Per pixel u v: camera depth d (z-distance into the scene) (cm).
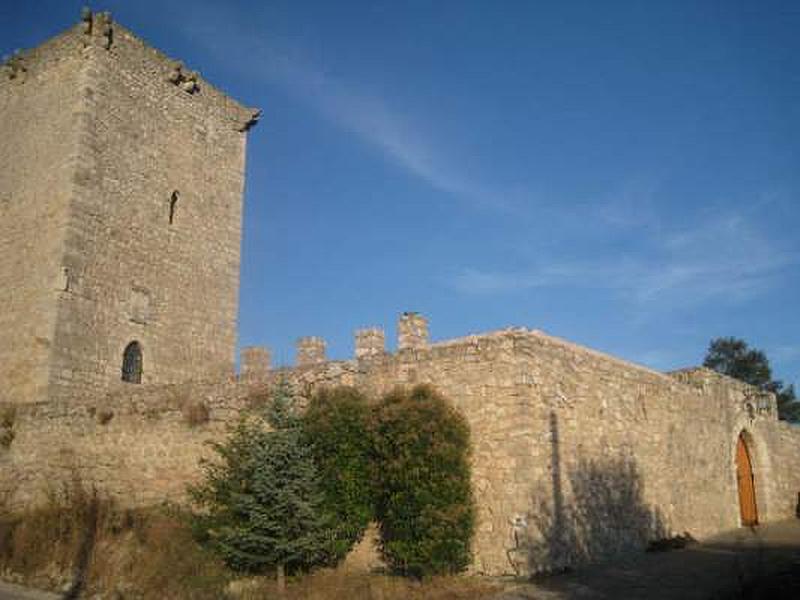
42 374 2427
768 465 2914
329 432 1659
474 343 1722
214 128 3206
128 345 2686
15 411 2320
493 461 1625
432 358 1770
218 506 1653
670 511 2183
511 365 1661
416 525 1540
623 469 1978
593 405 1905
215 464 1789
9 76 2967
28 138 2822
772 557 1841
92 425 2130
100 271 2634
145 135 2898
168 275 2880
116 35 2848
